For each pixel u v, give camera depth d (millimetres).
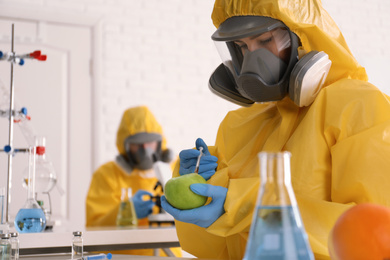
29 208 1554
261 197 604
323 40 1264
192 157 1318
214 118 4141
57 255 1364
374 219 630
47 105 3719
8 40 3633
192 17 4168
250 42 1253
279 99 1299
